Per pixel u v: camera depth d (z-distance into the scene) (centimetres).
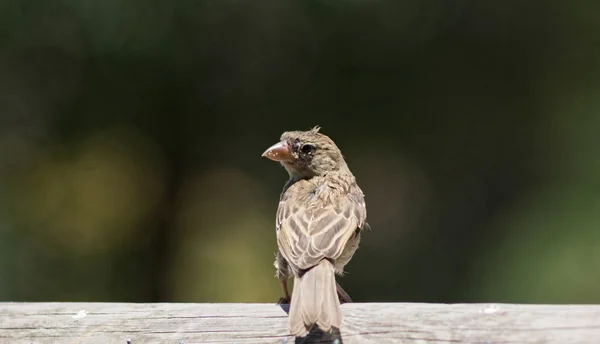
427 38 1462
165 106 1462
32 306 656
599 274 1291
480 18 1487
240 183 1546
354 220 735
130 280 1572
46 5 1324
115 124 1473
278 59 1444
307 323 573
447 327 606
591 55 1517
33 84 1425
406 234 1572
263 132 1497
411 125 1524
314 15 1405
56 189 1580
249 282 1562
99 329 642
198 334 632
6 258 1501
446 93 1514
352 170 1544
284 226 720
